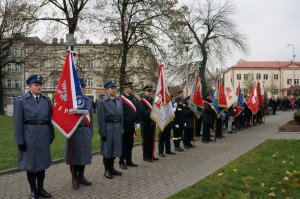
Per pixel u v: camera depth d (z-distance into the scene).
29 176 7.52
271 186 8.13
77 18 30.08
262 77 108.44
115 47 30.42
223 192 7.59
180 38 31.25
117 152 9.52
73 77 8.23
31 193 7.54
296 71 106.62
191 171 10.33
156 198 7.57
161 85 12.31
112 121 9.51
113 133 9.49
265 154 12.60
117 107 9.63
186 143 15.24
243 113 23.31
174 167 10.94
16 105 7.45
